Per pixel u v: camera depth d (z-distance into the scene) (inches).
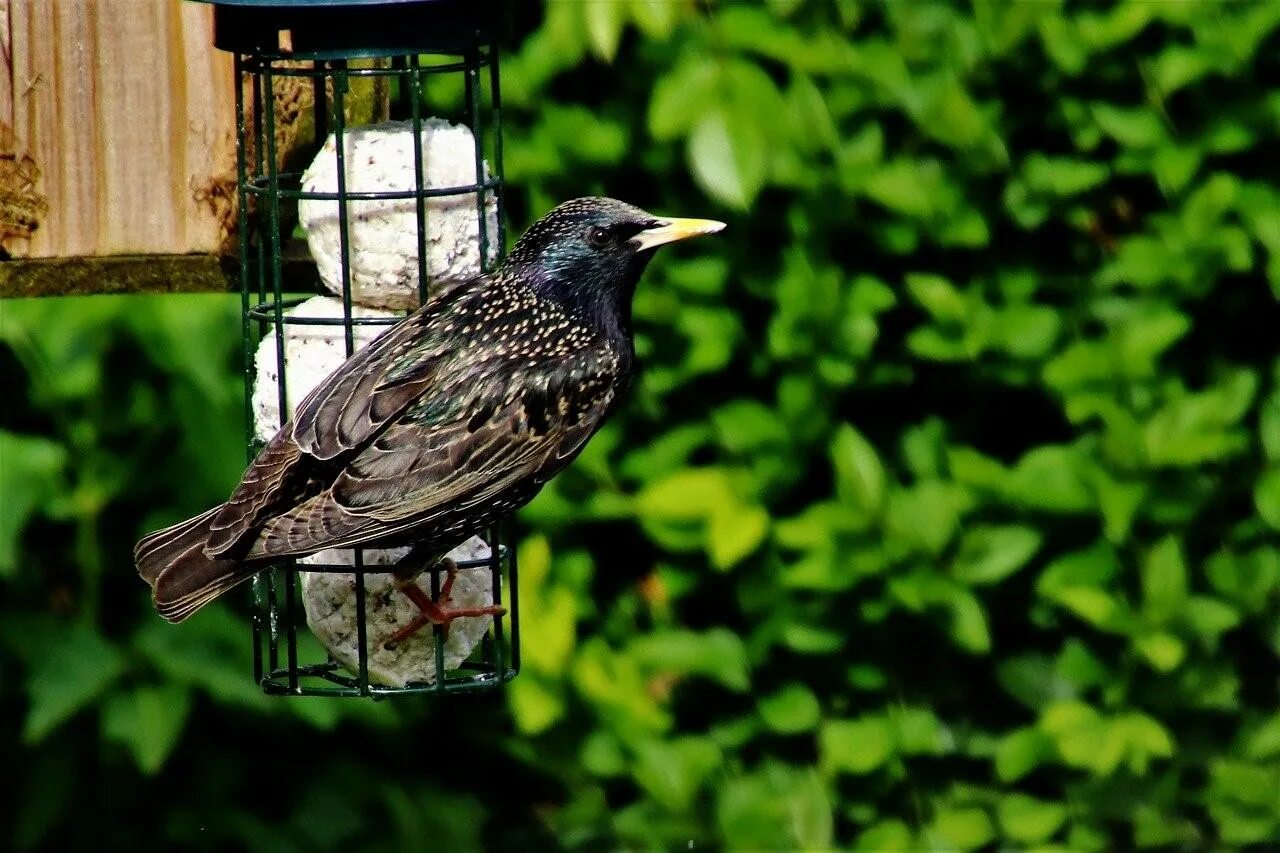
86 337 446.0
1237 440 445.7
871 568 442.6
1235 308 450.3
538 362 380.8
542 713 445.4
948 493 443.5
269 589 406.6
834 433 447.5
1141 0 432.8
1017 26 430.6
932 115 430.6
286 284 430.6
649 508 440.5
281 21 370.6
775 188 436.8
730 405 446.0
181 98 422.9
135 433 451.8
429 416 373.4
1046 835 467.5
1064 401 442.9
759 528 440.1
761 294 442.0
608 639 458.6
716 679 459.5
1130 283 445.4
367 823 484.7
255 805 484.1
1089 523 450.0
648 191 443.5
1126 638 456.1
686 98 415.8
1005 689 465.4
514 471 378.6
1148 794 468.8
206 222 425.4
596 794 470.6
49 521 457.1
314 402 369.4
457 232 385.1
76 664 454.9
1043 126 441.7
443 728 484.1
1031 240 446.3
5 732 474.0
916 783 468.4
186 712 457.7
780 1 425.1
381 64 418.9
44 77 420.2
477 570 403.2
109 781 478.6
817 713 459.8
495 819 489.7
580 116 439.8
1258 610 457.7
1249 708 471.2
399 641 396.2
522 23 440.8
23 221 422.0
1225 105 438.6
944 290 438.3
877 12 431.8
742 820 458.0
